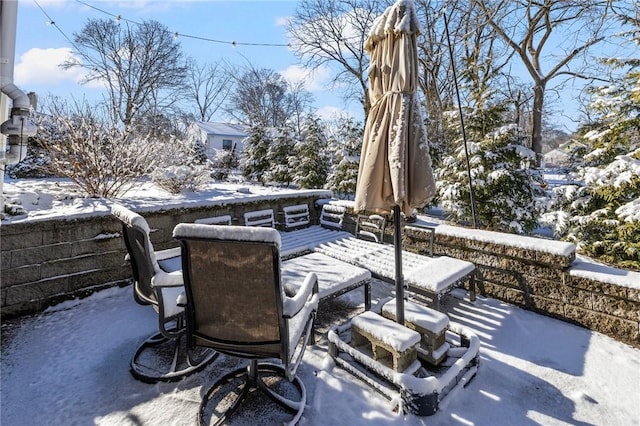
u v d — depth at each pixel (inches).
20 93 77.0
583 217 181.6
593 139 187.6
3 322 109.7
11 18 74.9
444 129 273.1
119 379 83.9
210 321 67.9
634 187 158.7
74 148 162.4
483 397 79.0
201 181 210.8
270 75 1163.3
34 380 82.9
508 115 217.8
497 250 129.6
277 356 65.5
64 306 121.2
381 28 83.8
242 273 61.9
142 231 73.0
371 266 128.3
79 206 142.1
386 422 70.8
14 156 78.7
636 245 155.5
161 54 792.3
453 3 297.7
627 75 172.1
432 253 149.0
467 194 203.6
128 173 179.6
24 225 112.3
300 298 66.7
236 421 70.7
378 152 82.7
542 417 72.8
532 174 208.8
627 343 100.2
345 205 199.2
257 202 184.4
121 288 136.3
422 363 90.3
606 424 70.8
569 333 106.7
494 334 107.6
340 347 88.3
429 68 379.2
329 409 74.5
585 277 108.2
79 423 69.7
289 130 472.1
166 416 72.0
